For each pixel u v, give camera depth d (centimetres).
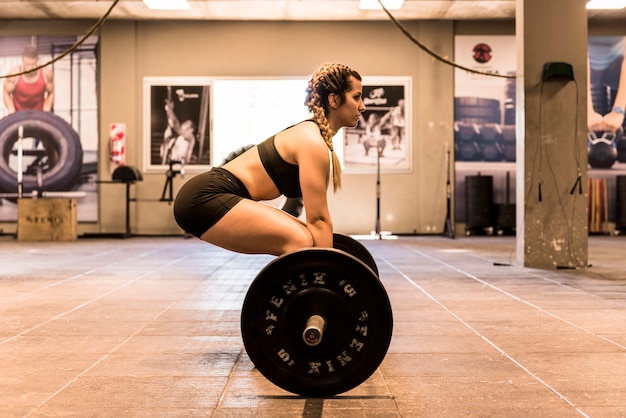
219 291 442
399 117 1109
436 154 1107
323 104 220
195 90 1112
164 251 792
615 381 217
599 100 1114
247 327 193
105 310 364
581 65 584
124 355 257
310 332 179
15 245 893
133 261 661
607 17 1100
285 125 1119
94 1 998
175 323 326
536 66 583
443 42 1103
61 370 233
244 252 223
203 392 206
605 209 1109
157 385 214
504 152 1109
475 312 355
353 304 191
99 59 1104
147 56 1111
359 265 188
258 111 1116
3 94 1098
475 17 1086
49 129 1101
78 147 1100
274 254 220
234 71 1115
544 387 210
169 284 479
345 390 193
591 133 1112
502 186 1112
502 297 409
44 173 1101
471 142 1107
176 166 1112
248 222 215
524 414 183
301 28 1113
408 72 1112
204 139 1112
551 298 405
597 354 256
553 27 582
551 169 585
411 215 1111
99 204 1106
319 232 213
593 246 853
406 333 299
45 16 1079
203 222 217
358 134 1108
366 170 1109
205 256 722
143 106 1109
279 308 192
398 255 720
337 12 1060
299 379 194
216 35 1113
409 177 1110
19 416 181
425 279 502
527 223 586
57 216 982
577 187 589
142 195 1109
